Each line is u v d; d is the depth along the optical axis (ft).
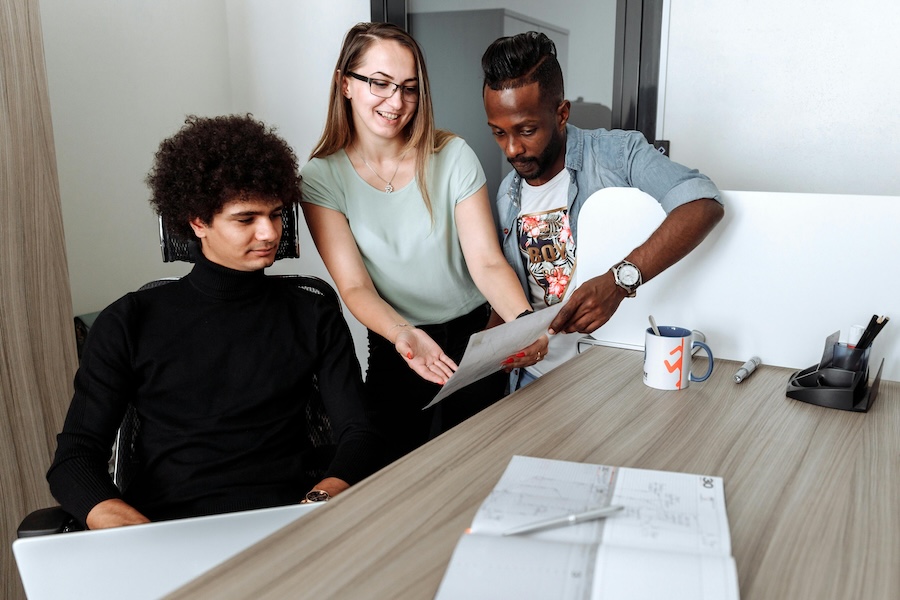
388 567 2.49
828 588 2.37
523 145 5.63
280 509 3.12
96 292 8.87
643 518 2.72
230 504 4.18
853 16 7.63
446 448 3.46
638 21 8.41
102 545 2.97
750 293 4.69
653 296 4.99
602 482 3.03
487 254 5.55
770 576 2.43
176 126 9.88
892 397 4.12
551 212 5.99
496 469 3.23
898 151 7.71
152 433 4.34
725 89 8.30
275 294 4.66
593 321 4.52
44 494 6.40
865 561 2.52
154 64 9.44
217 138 4.23
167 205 4.37
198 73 10.21
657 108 8.57
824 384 4.04
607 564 2.35
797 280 4.55
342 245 5.45
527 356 4.57
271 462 4.39
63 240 6.45
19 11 5.99
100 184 8.80
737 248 4.67
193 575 2.87
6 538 6.12
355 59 5.19
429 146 5.49
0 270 5.96
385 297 5.76
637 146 5.46
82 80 8.48
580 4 8.64
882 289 4.35
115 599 2.82
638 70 8.54
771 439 3.55
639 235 5.03
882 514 2.84
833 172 8.04
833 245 4.42
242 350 4.46
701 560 2.36
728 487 3.05
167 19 9.58
